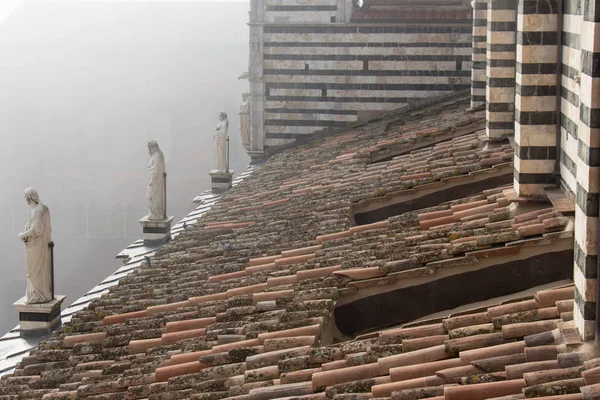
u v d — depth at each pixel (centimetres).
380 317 1622
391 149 3098
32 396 1634
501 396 1130
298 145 4359
